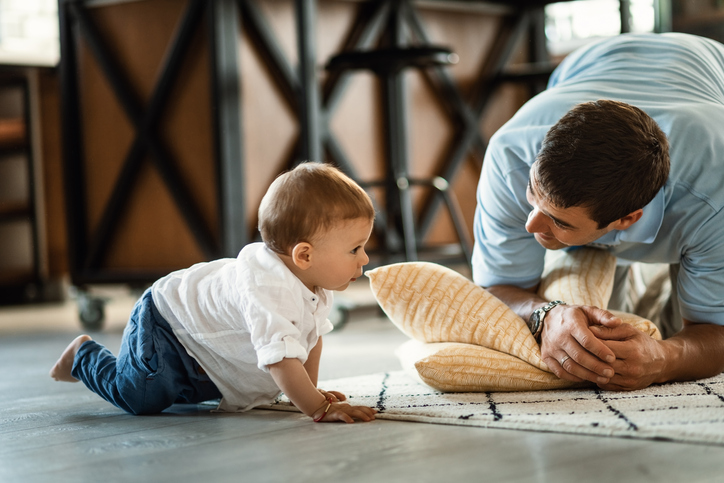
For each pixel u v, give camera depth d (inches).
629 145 49.5
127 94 136.2
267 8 135.1
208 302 54.7
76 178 141.8
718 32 161.0
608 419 46.3
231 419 54.6
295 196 52.3
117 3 135.5
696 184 55.7
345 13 147.5
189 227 134.6
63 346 112.4
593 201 49.9
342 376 75.6
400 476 38.2
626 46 68.1
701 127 55.9
